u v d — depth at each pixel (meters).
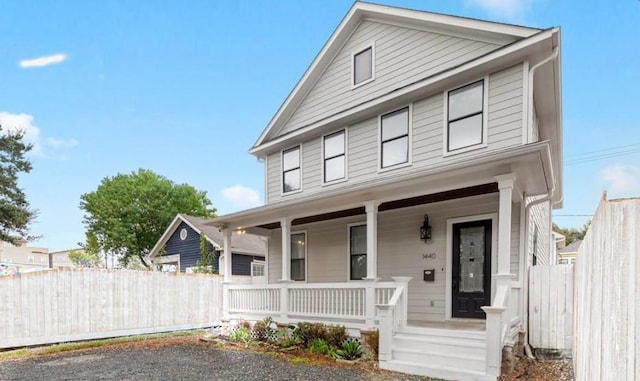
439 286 7.98
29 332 8.81
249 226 10.44
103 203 27.98
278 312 8.73
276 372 6.04
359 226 9.75
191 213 31.02
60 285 9.38
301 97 11.55
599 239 2.76
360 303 7.31
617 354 2.20
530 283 7.12
